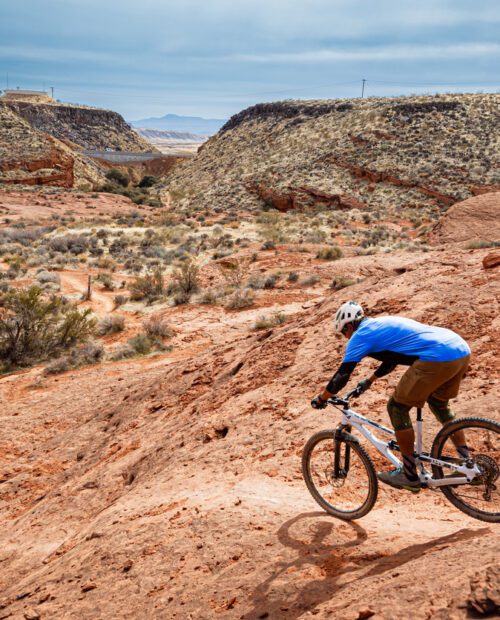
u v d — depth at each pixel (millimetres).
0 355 22422
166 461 7805
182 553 4738
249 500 5352
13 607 5066
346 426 4594
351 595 3381
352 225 63000
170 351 22266
